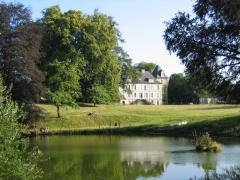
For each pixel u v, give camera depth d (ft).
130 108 317.63
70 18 284.82
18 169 52.75
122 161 120.16
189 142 167.84
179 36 116.88
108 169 107.86
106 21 297.53
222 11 106.22
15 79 170.50
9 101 56.39
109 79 301.84
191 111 292.61
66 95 253.85
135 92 558.97
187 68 118.11
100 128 232.73
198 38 114.83
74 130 227.61
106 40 294.05
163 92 579.48
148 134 211.61
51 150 146.82
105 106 320.29
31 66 173.06
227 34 111.14
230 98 119.24
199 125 210.59
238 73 115.44
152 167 109.09
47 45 279.90
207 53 114.73
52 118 254.88
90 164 115.55
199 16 114.32
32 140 187.62
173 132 209.87
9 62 169.99
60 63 254.06
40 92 178.81
